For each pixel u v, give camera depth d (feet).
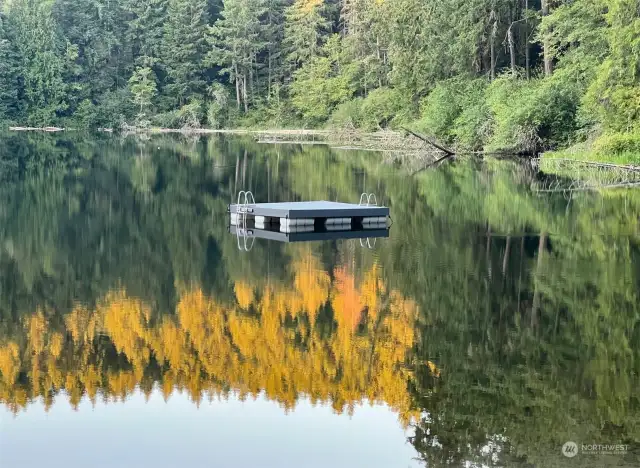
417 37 186.70
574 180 100.53
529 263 50.44
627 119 113.80
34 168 124.47
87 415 28.76
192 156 149.18
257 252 55.47
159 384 31.48
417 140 161.79
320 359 33.58
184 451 25.99
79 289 45.37
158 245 58.75
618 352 33.53
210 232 64.64
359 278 47.06
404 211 75.56
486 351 34.01
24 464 24.99
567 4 146.61
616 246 55.88
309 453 25.85
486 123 148.36
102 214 75.41
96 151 164.35
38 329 37.96
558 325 37.32
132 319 39.65
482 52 173.17
